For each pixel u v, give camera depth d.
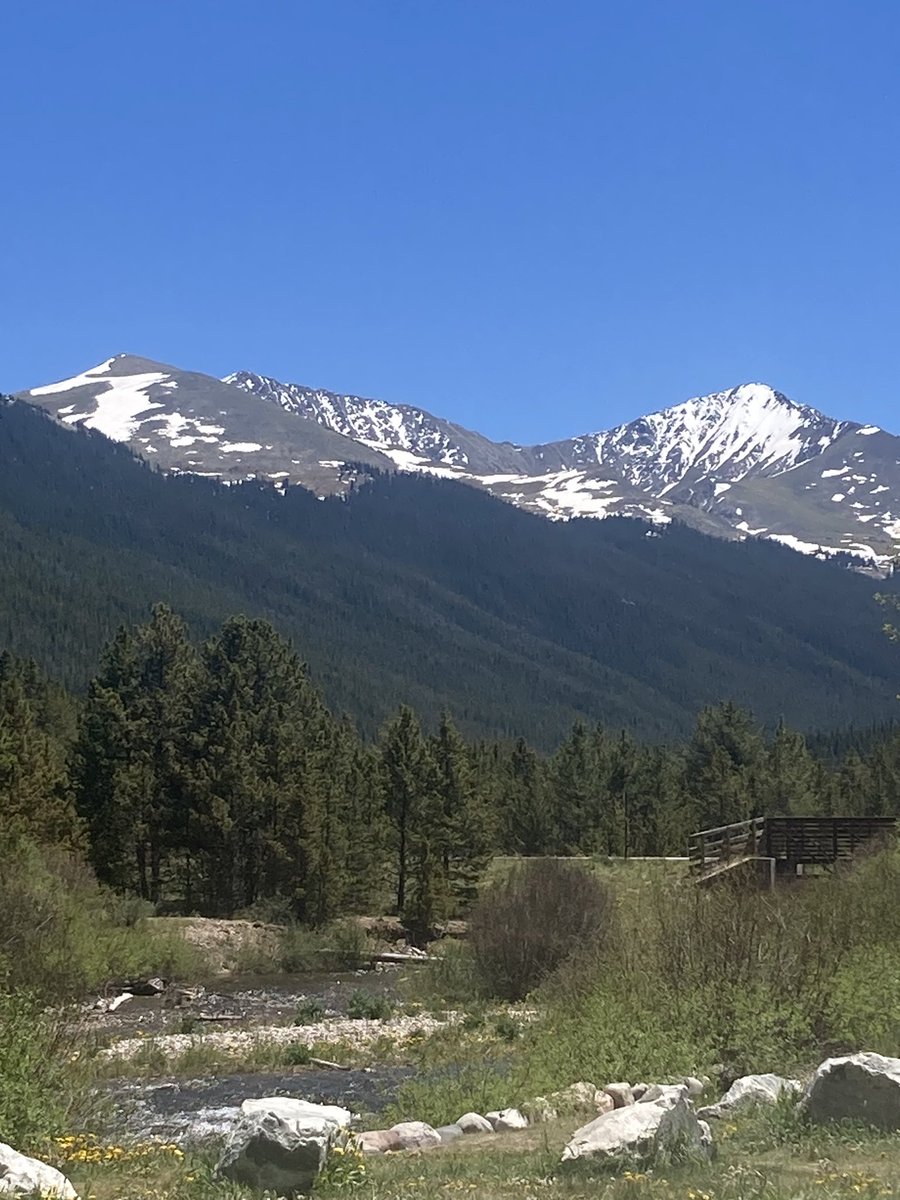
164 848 61.19
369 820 62.75
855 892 21.25
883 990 15.95
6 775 50.41
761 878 28.80
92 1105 12.65
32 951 22.55
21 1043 11.47
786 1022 15.73
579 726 83.62
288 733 60.19
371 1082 20.08
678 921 17.69
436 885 54.78
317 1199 8.42
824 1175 8.85
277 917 52.41
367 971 43.22
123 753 60.16
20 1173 7.89
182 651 66.44
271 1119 8.80
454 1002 30.14
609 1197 8.31
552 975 23.62
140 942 37.69
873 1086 10.57
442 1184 9.12
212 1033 26.75
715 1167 9.34
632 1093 13.95
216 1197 8.35
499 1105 14.91
